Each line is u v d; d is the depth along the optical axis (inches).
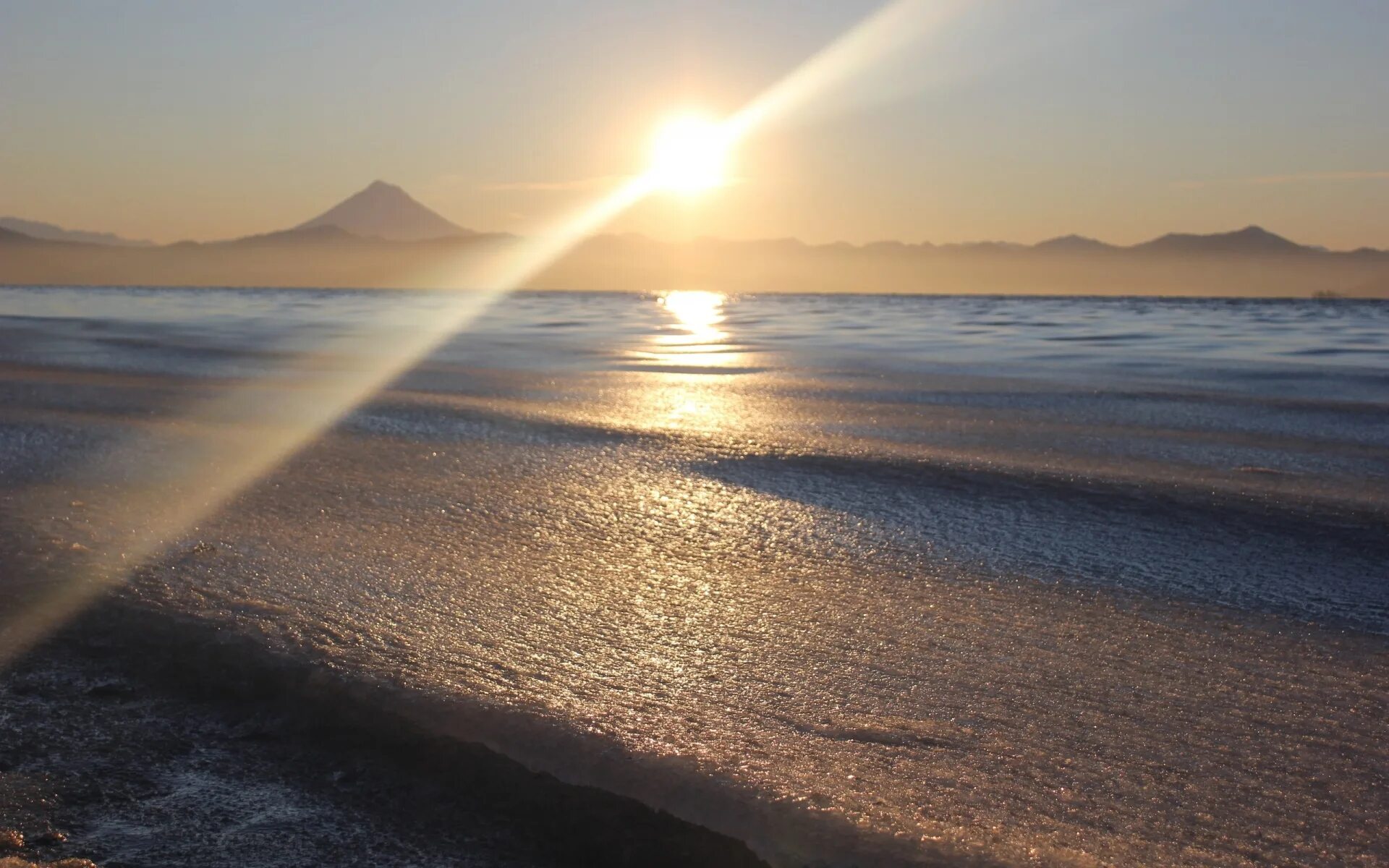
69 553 287.9
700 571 290.7
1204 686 212.4
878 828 151.9
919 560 303.9
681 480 413.7
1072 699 204.4
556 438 514.9
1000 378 829.2
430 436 519.5
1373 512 360.2
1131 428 556.1
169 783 176.9
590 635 235.9
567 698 197.3
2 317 1731.1
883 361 1008.9
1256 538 328.8
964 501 378.9
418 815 167.5
